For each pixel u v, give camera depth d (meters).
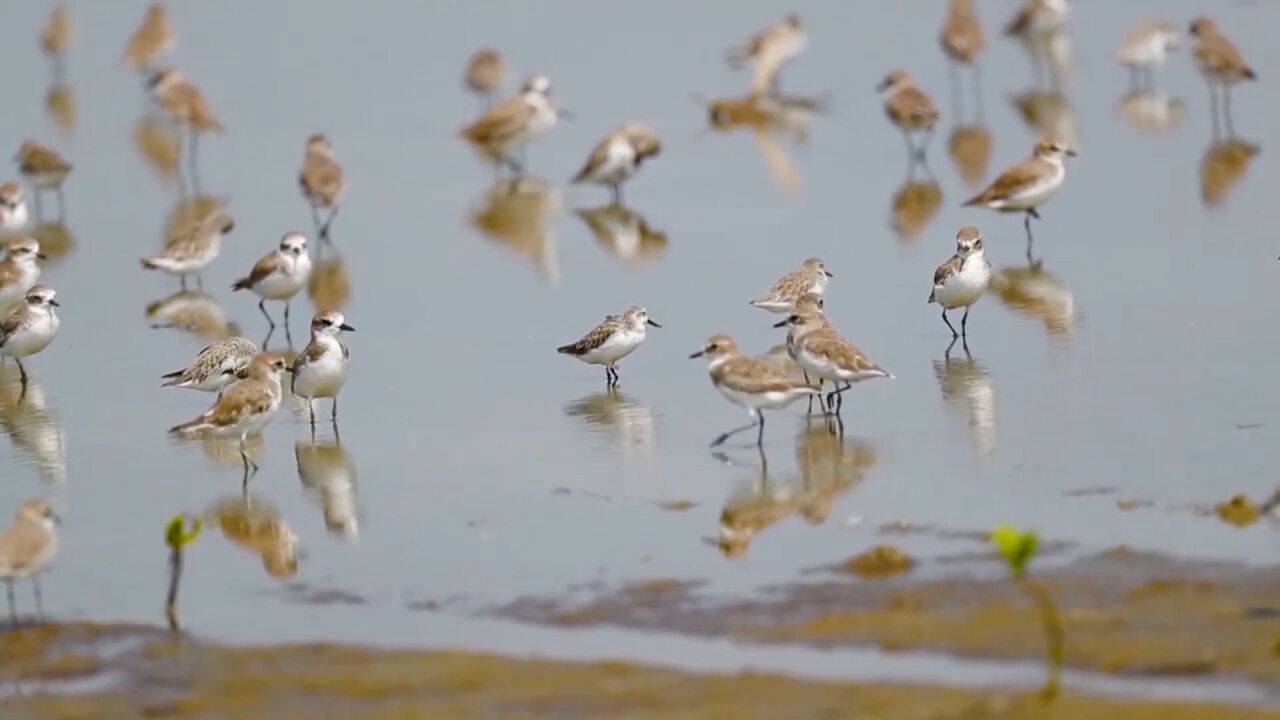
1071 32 46.59
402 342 27.84
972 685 15.37
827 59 45.53
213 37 50.25
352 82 45.88
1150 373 24.12
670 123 41.38
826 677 15.71
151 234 34.78
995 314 27.45
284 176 38.75
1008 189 30.98
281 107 44.03
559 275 31.08
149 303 30.58
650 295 29.64
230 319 29.59
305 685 16.20
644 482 21.22
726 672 15.95
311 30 50.56
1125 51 41.62
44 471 22.69
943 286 26.06
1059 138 34.56
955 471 20.88
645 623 17.19
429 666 16.44
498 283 30.83
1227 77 38.00
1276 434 21.39
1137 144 37.19
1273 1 48.00
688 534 19.42
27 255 30.20
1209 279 28.44
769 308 27.16
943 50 43.09
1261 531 18.38
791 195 35.38
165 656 16.97
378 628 17.47
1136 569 17.48
